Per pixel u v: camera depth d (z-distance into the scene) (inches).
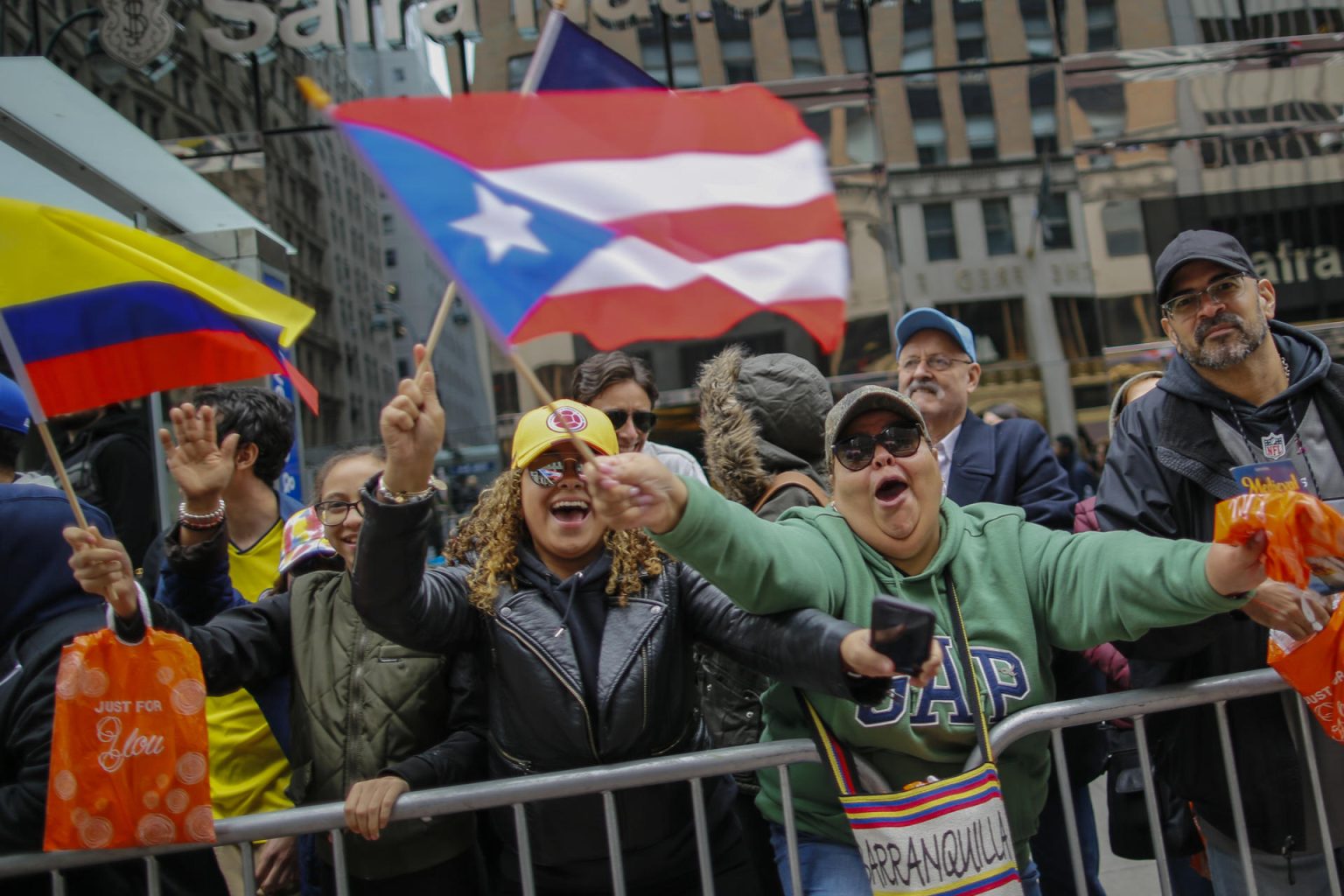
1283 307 332.5
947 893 76.5
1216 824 97.5
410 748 97.0
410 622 86.0
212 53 309.3
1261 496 75.7
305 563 118.0
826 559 87.8
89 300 92.8
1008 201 332.2
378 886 94.5
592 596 92.6
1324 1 335.9
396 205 76.4
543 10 309.0
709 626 90.8
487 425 291.3
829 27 328.2
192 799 83.5
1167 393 102.3
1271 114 335.0
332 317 302.4
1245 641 97.3
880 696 76.1
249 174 310.2
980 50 332.5
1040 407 327.9
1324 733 94.8
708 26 323.3
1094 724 111.9
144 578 127.3
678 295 78.3
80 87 148.1
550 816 88.4
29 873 83.6
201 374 95.7
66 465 154.2
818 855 89.8
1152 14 334.0
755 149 82.0
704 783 94.0
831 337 78.9
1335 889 92.2
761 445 114.3
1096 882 117.8
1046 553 89.8
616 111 81.2
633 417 129.6
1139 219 333.4
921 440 89.5
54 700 85.8
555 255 77.7
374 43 310.0
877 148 330.0
